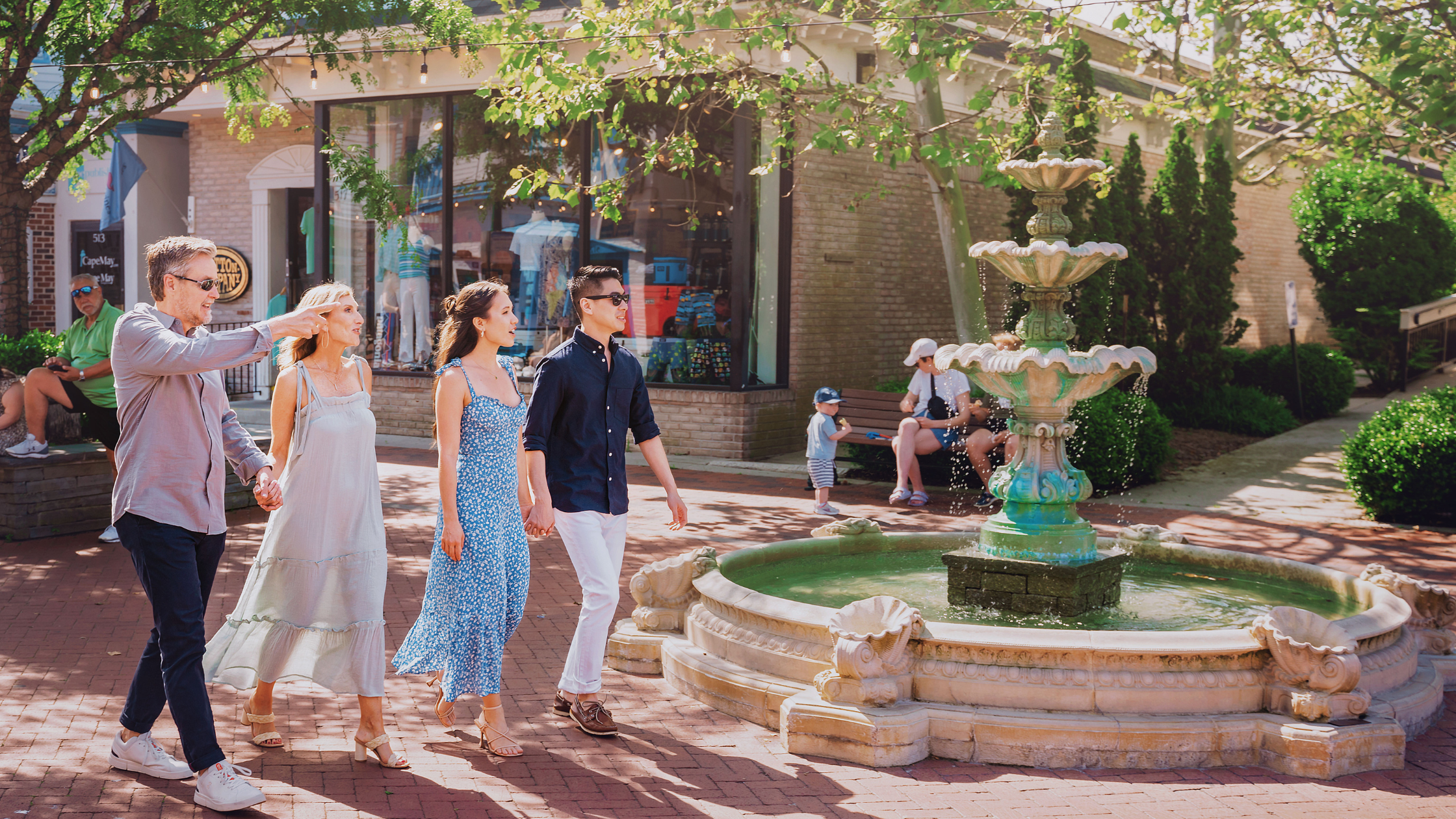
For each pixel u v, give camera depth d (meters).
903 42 11.23
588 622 4.89
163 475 4.09
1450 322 21.11
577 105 11.11
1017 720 4.64
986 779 4.49
